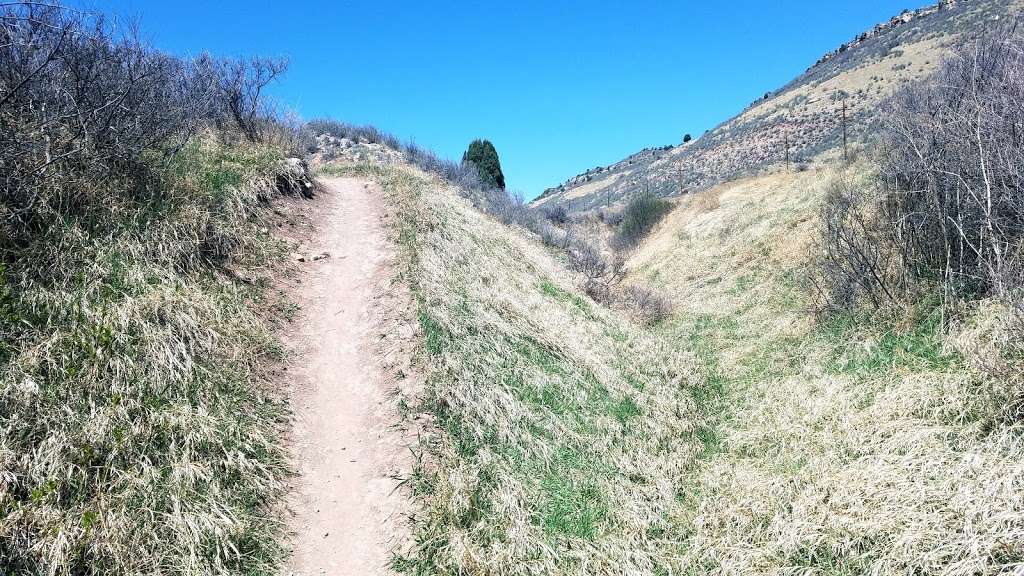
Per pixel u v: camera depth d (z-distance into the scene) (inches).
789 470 192.2
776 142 1900.8
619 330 366.0
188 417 152.8
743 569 152.0
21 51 198.5
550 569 147.3
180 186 259.9
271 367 203.2
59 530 112.9
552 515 169.3
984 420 167.0
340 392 202.1
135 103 257.6
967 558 123.0
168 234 224.4
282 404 188.2
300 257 295.6
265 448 162.9
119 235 207.0
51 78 215.2
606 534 168.9
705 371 321.4
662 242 812.0
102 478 129.2
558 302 370.9
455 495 157.9
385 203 416.8
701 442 239.9
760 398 263.7
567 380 252.4
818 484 173.6
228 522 131.9
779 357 303.4
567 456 201.0
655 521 179.8
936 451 164.2
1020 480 137.6
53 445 127.3
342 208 400.5
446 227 387.9
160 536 124.3
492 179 890.7
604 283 518.9
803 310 336.2
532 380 237.3
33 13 201.5
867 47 2492.6
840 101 1943.9
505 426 198.5
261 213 310.7
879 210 323.6
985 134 224.4
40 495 116.2
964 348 198.4
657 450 224.8
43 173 191.9
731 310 426.0
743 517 173.0
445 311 257.0
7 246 172.9
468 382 210.4
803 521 158.1
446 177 696.4
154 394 155.5
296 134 512.4
